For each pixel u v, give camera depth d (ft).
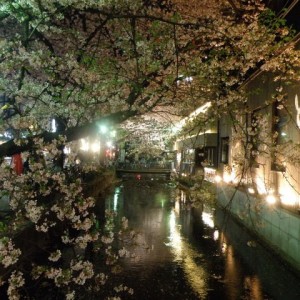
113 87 32.09
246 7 56.18
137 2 31.42
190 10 58.85
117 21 34.45
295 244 42.57
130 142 164.45
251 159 37.11
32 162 24.00
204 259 48.32
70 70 27.43
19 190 25.84
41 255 45.88
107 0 28.43
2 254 21.35
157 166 229.66
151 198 111.96
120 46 37.06
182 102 39.65
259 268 45.09
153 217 78.64
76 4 24.97
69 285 37.35
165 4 48.67
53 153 23.91
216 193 95.50
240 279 41.22
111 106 33.76
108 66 33.01
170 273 42.39
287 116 49.83
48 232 49.19
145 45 34.27
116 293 36.14
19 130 23.76
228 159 84.69
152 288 37.83
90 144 96.89
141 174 207.10
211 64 38.27
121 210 87.15
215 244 56.13
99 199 106.32
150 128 99.71
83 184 80.07
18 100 26.84
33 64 23.65
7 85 29.76
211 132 103.40
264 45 35.88
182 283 39.47
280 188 50.90
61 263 43.47
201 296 36.35
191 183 114.32
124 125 88.28
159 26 33.76
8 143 22.66
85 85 30.01
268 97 57.11
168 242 56.44
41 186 25.96
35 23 25.61
